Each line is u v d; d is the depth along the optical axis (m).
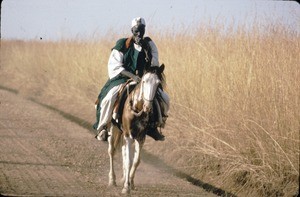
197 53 43.16
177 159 38.69
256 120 32.09
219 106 36.25
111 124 33.38
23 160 39.09
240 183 32.75
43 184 32.72
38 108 67.44
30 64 86.12
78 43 74.62
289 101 30.95
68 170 36.88
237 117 33.53
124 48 33.28
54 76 74.19
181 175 36.91
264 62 34.69
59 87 69.12
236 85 35.03
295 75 31.88
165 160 39.59
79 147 44.41
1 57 99.12
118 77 33.75
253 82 34.09
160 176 36.47
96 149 43.97
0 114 61.72
